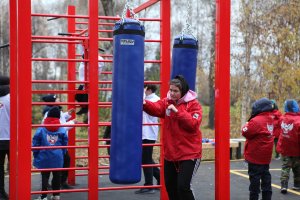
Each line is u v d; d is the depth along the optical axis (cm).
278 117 879
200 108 516
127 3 491
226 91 532
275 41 1831
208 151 1371
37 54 3994
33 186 845
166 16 632
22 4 516
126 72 482
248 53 1895
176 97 508
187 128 498
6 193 735
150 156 757
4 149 686
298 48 1797
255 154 654
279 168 1085
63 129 647
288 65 1798
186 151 502
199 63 2928
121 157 483
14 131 587
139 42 486
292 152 779
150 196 759
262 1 1855
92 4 560
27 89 520
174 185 528
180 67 572
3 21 3259
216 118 537
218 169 530
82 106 732
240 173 1010
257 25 1869
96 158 568
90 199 569
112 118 491
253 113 662
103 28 1644
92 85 563
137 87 486
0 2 3266
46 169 558
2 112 682
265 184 666
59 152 646
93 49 562
